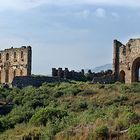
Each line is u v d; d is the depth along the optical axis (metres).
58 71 118.56
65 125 61.22
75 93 88.75
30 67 118.25
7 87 98.81
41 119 66.62
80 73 121.06
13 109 79.00
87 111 70.31
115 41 116.31
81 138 54.03
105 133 53.59
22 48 119.12
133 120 56.72
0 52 125.69
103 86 95.12
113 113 61.50
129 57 113.69
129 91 89.31
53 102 81.19
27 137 59.34
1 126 68.81
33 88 95.38
